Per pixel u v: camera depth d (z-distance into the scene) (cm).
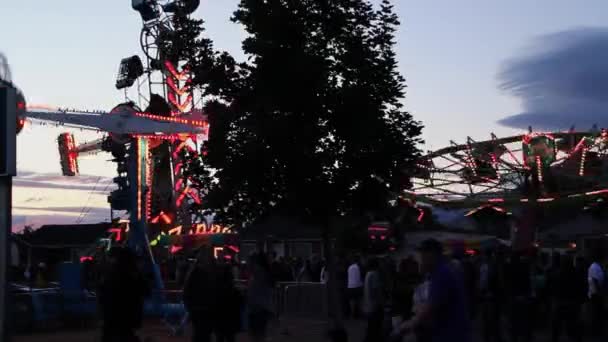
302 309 2241
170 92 4256
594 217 3612
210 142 1780
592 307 1698
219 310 1273
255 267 1448
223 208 1817
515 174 4378
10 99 911
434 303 720
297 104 1711
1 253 900
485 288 1712
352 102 1723
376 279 1483
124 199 2844
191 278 1256
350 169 1759
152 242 3925
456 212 3891
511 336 1666
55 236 5575
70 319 2134
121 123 2567
